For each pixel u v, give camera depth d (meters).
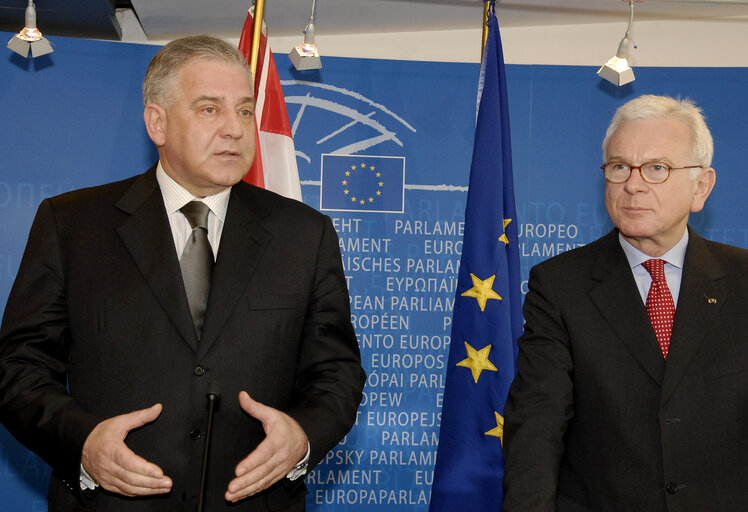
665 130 2.09
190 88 1.90
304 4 3.86
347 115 3.88
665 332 2.11
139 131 3.77
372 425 3.78
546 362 2.14
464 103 3.91
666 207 2.07
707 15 4.16
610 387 2.07
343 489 3.75
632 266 2.22
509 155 3.22
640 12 4.10
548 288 2.22
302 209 2.12
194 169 1.90
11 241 3.65
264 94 3.21
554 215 3.88
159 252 1.90
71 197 2.02
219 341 1.85
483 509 2.91
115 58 3.76
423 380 3.82
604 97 3.89
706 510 1.95
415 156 3.88
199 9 3.89
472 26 4.23
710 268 2.13
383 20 4.11
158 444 1.79
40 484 3.63
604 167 2.19
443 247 3.87
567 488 2.13
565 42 4.28
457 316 3.07
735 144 3.81
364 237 3.85
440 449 3.01
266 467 1.64
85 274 1.88
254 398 1.87
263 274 1.95
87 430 1.68
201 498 1.55
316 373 2.01
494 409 2.96
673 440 1.98
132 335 1.83
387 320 3.82
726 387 2.00
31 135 3.68
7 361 1.83
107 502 1.77
